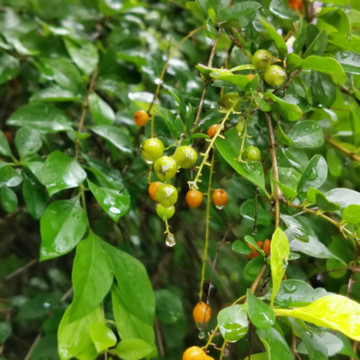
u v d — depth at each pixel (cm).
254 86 19
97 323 20
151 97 26
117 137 26
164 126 25
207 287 23
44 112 25
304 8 22
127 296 21
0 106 36
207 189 24
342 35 21
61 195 30
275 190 19
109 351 20
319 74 21
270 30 19
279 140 22
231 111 20
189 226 35
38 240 38
